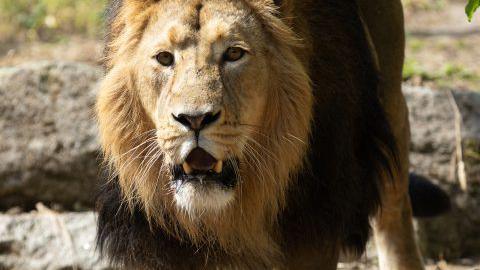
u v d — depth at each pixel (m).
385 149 10.79
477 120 15.56
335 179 9.73
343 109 9.78
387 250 12.99
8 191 15.28
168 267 9.79
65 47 22.12
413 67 18.73
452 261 14.87
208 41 8.83
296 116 9.20
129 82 9.27
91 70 15.90
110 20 9.85
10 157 15.31
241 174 9.23
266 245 9.72
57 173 15.28
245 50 8.88
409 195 13.27
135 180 9.41
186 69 8.73
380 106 10.76
